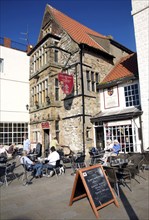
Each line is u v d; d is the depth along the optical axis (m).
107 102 14.99
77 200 5.56
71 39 15.42
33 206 5.23
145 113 10.95
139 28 11.38
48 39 16.19
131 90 13.49
